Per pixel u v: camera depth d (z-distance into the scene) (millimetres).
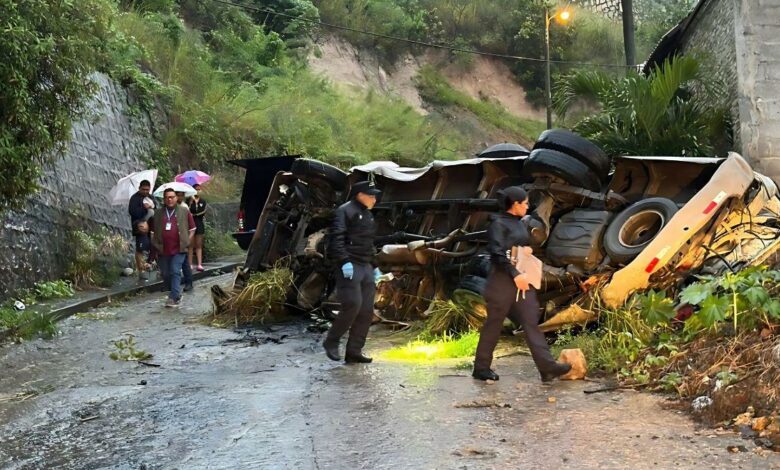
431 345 8430
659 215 8094
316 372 7211
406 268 9922
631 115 14562
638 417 5109
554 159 8523
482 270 8742
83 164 15922
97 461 4828
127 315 11750
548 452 4473
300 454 4672
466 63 40031
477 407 5566
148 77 20328
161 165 19828
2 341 9344
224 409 5906
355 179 11398
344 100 30312
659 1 41438
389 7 38594
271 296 10883
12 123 9422
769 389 4949
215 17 28875
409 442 4785
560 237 8344
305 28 32562
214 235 20016
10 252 12117
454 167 10273
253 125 24453
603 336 7133
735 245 8766
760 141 13406
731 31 14898
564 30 40812
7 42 8789
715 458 4234
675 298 7961
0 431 5680
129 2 23578
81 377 7598
